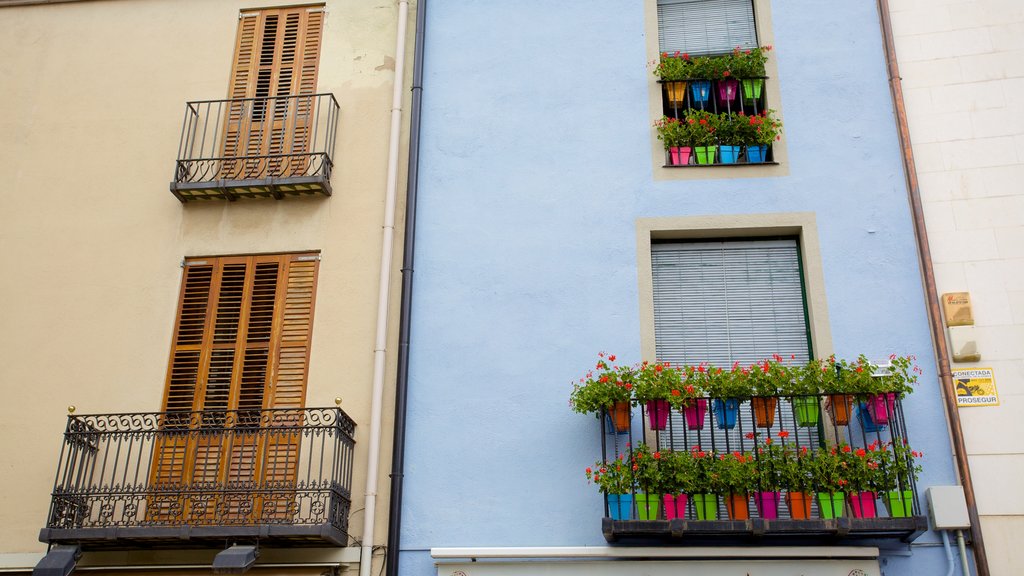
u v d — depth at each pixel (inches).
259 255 413.7
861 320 367.6
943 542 332.5
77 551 348.2
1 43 470.6
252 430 363.9
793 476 329.7
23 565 368.5
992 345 358.3
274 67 450.9
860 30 415.2
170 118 445.4
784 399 345.4
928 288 366.3
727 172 396.8
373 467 366.0
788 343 378.3
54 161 442.6
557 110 419.2
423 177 414.3
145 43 463.2
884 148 392.8
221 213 421.7
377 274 401.7
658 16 439.8
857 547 328.2
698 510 332.2
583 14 436.5
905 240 377.4
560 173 407.2
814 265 378.0
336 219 414.0
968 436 347.6
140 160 438.0
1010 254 370.9
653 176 400.5
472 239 400.5
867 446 342.6
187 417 389.4
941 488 333.1
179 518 367.6
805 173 392.5
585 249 392.8
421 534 355.9
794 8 423.5
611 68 423.8
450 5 447.2
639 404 350.0
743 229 388.2
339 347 391.9
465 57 435.8
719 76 406.9
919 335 362.9
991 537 332.8
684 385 339.9
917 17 413.7
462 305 390.0
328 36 453.1
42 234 428.1
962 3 413.1
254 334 400.2
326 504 354.9
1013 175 382.6
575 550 337.4
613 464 338.6
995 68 400.2
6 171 442.3
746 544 335.9
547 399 370.9
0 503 381.1
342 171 422.3
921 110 397.7
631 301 382.0
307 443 376.2
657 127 406.0
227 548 345.1
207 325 403.9
